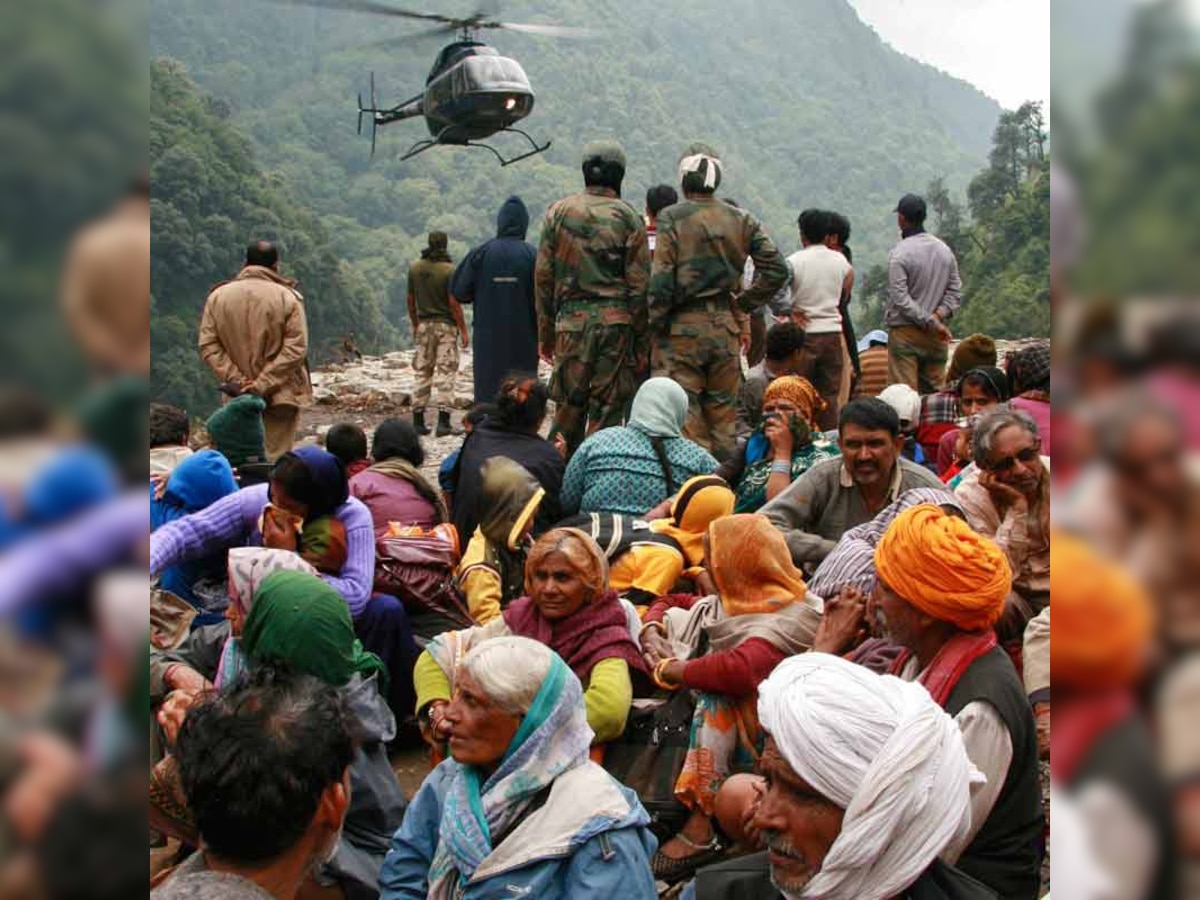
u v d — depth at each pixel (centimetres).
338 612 302
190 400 739
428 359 1122
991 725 238
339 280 8731
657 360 693
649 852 255
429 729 341
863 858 181
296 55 13888
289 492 381
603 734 326
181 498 417
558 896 244
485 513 424
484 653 255
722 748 321
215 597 399
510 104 2128
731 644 325
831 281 802
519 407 502
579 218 707
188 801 195
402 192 14862
